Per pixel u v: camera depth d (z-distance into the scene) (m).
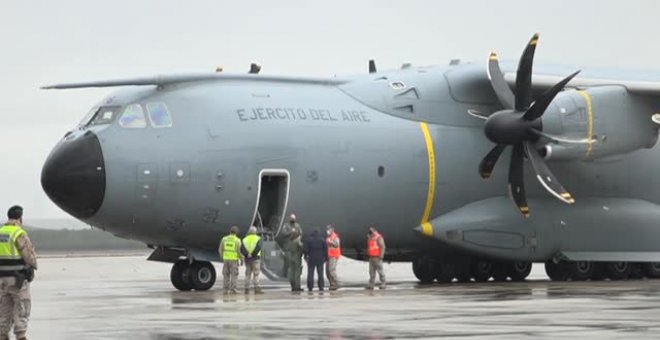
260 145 60.91
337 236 63.72
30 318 40.41
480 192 68.25
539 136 63.09
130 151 58.41
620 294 51.19
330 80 66.81
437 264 71.81
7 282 33.78
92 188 57.66
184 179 59.09
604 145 64.50
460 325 34.78
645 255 71.25
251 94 62.53
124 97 60.62
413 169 65.88
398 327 34.38
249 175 60.47
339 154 63.38
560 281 70.88
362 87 66.88
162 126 59.44
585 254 70.69
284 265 61.44
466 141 67.62
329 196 63.19
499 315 38.59
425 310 41.59
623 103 65.12
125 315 41.31
